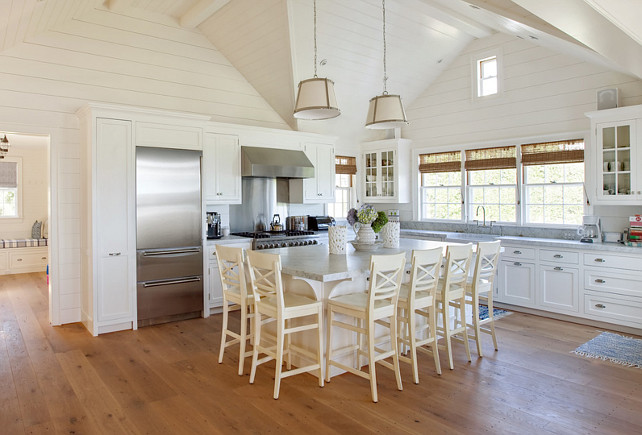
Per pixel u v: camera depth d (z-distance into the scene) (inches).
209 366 138.1
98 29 189.9
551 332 171.6
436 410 108.0
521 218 225.5
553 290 191.0
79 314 189.2
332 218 260.5
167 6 199.5
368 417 104.7
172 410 108.9
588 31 108.7
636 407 109.2
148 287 181.6
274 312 119.1
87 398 115.5
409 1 183.8
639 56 130.6
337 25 197.5
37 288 259.9
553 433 97.0
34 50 175.2
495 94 232.7
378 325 141.4
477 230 242.4
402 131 278.8
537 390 119.3
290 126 253.4
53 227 181.6
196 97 217.9
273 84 226.7
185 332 174.6
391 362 141.2
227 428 100.1
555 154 211.2
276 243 217.9
